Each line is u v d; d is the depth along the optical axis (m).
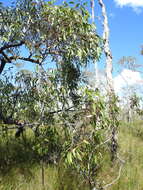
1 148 4.71
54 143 3.54
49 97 3.10
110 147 5.31
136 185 4.21
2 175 3.75
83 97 2.78
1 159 4.34
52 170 4.07
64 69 3.42
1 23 3.44
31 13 3.47
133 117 10.71
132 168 5.00
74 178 3.88
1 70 3.84
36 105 3.25
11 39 3.39
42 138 3.21
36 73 3.13
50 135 3.24
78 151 2.48
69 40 3.12
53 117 3.25
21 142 5.13
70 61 3.49
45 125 3.15
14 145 5.02
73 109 3.18
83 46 3.14
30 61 3.50
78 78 4.01
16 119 3.91
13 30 3.19
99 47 3.26
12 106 3.89
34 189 3.51
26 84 3.62
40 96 3.10
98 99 2.61
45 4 3.19
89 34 3.19
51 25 3.08
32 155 4.56
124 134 8.34
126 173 4.66
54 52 3.18
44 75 3.04
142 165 5.32
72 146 2.58
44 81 3.04
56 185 3.72
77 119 2.97
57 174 3.93
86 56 3.44
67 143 2.74
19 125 3.87
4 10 3.61
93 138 2.76
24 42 3.33
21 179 3.73
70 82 3.71
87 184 3.70
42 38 3.15
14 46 3.53
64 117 3.14
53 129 3.22
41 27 3.29
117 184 4.11
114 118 3.71
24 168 4.13
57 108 3.24
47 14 3.13
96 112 2.64
